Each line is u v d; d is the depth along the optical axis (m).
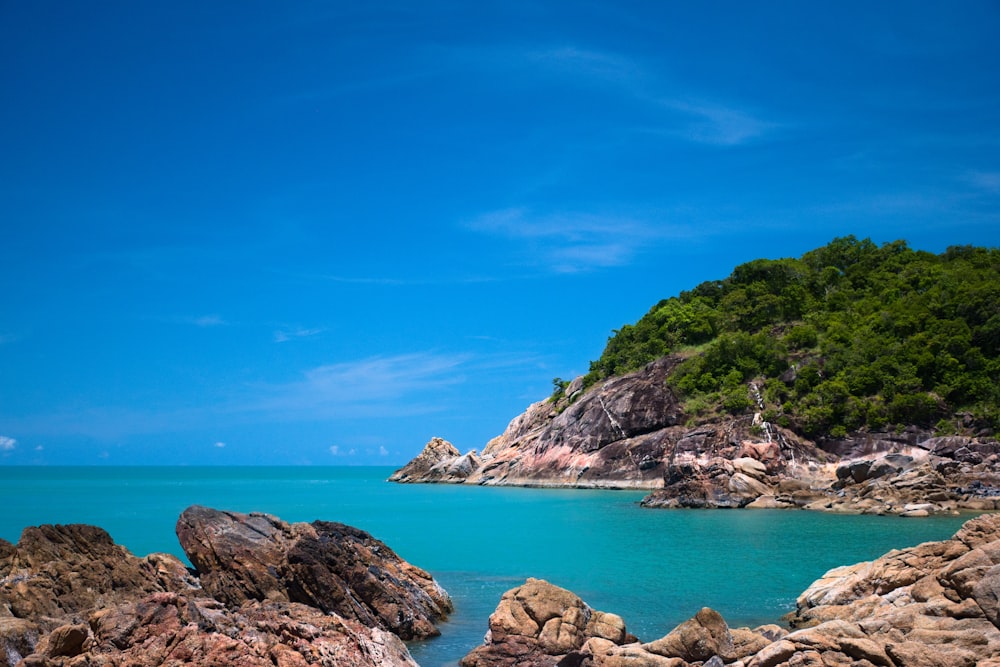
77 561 29.42
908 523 59.50
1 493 126.94
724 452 93.44
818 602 29.73
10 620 23.53
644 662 22.47
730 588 36.25
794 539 51.97
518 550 49.59
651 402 109.19
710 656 22.45
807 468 87.69
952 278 112.00
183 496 116.94
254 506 91.75
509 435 143.50
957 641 20.64
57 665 20.22
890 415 88.25
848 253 139.88
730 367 108.62
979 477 71.81
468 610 33.06
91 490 139.12
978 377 89.62
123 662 19.91
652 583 37.62
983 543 25.73
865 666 19.83
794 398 97.62
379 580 30.67
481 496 102.00
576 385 132.88
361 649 21.83
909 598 24.77
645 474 103.75
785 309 120.44
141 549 52.22
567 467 114.44
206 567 30.45
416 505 89.06
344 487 147.25
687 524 62.41
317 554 30.25
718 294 137.50
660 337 126.81
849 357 98.56
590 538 54.88
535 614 24.98
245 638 21.05
